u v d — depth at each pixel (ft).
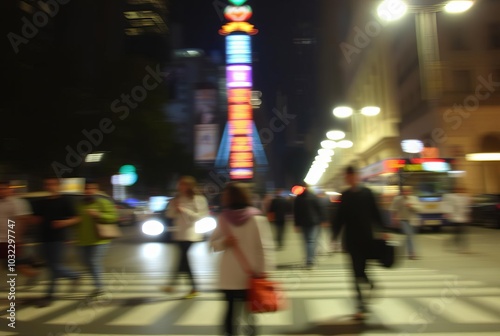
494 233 70.69
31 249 32.71
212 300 27.27
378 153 183.01
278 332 20.42
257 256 16.71
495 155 120.88
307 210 39.06
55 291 29.96
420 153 74.38
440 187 70.03
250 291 16.34
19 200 30.50
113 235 28.81
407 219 43.50
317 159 188.44
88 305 26.30
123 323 22.40
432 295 27.30
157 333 20.66
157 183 157.28
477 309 23.82
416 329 20.43
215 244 16.93
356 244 21.97
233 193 17.42
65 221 27.35
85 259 28.32
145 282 34.01
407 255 44.65
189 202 28.53
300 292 28.99
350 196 22.35
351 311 23.94
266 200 76.07
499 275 33.96
